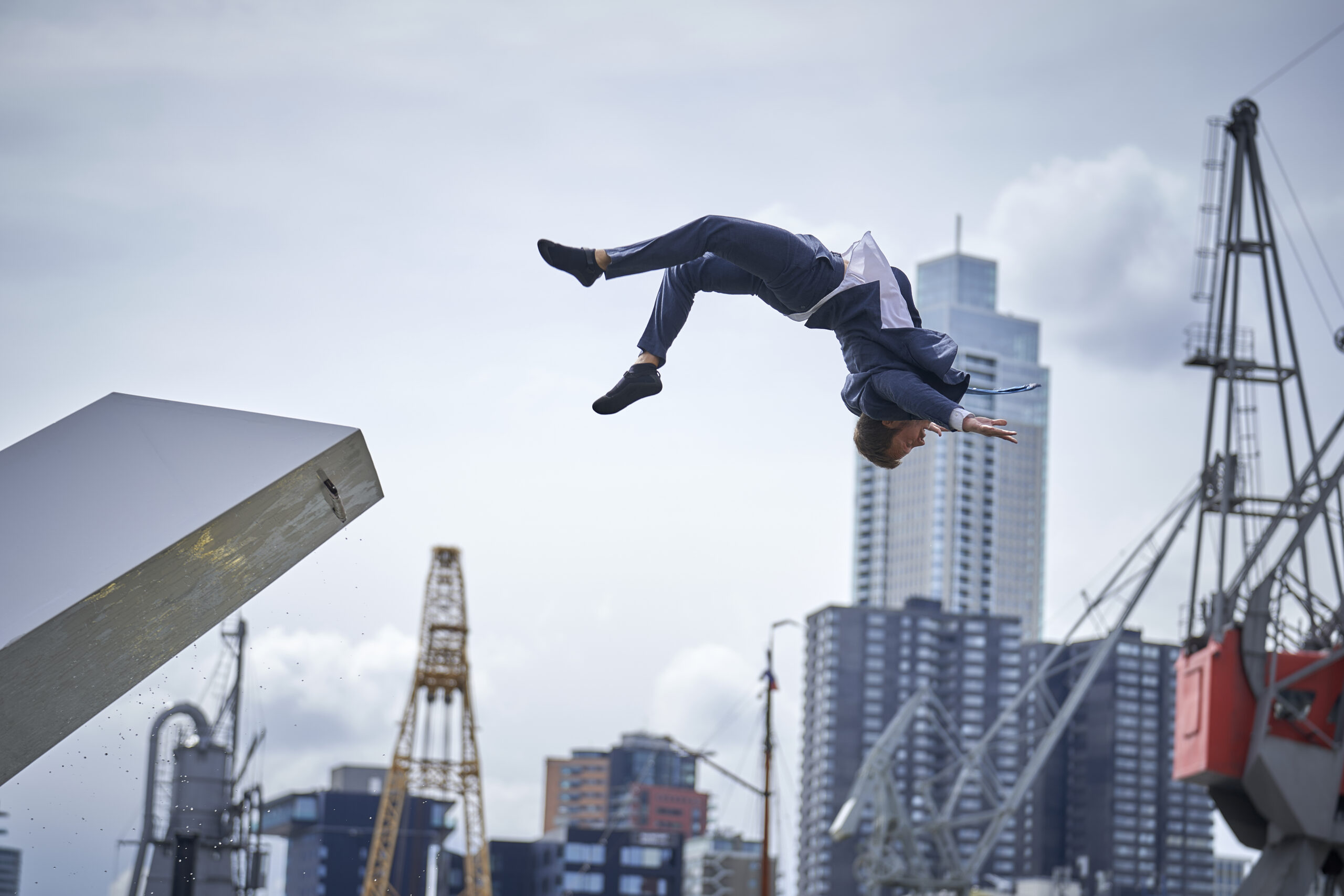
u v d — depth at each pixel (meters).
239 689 60.09
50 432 9.59
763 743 50.59
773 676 51.19
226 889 55.34
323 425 10.08
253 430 9.90
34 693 9.00
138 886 52.22
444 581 132.25
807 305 8.30
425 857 169.88
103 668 9.62
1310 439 63.88
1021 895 195.00
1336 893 61.47
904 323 8.21
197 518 8.98
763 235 8.07
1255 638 59.53
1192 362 66.50
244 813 56.88
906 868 105.94
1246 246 67.25
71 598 8.25
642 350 8.68
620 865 183.00
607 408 8.56
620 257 7.95
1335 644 59.44
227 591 10.62
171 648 10.55
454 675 129.88
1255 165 67.75
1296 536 61.12
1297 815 57.12
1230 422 65.25
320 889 162.75
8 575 8.38
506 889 188.38
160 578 9.15
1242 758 58.72
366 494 11.22
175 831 54.62
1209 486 65.88
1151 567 92.56
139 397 10.01
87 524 8.80
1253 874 58.56
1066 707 100.44
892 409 8.35
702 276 8.66
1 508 8.82
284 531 10.55
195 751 57.72
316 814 166.50
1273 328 66.69
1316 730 57.34
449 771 129.25
